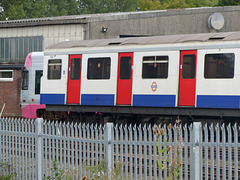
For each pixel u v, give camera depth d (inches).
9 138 674.8
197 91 945.5
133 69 1021.8
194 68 951.0
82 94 1093.1
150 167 524.7
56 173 594.6
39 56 1316.4
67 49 1119.6
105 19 1551.4
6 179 654.5
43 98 1153.4
